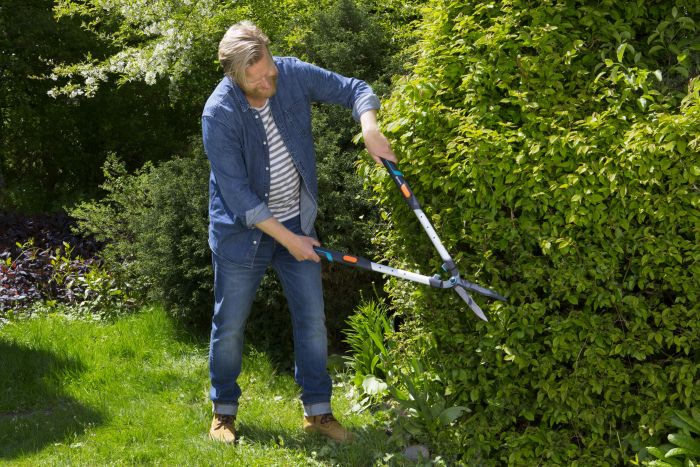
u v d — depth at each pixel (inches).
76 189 382.3
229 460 137.3
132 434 149.5
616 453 125.1
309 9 260.5
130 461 139.0
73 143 387.2
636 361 125.8
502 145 124.3
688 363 120.6
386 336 164.4
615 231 120.9
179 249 198.7
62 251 273.4
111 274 240.4
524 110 126.7
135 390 173.3
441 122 132.6
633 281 121.4
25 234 287.0
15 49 361.1
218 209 138.3
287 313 188.5
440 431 138.6
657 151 115.3
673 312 120.6
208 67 315.6
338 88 137.2
